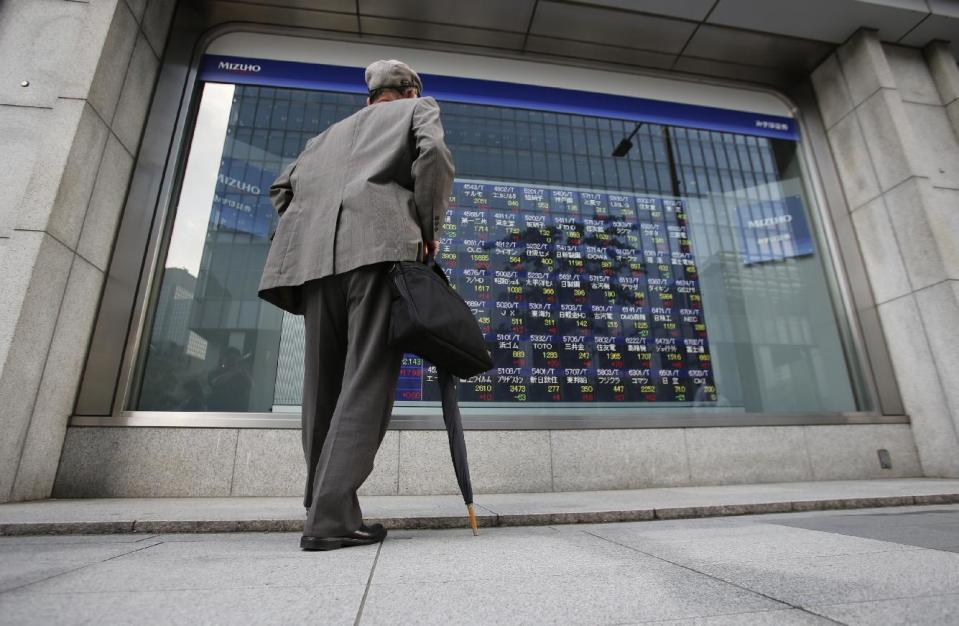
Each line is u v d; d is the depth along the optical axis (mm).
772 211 4285
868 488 2889
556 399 3471
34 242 2619
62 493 2729
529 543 1461
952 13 4207
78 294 2887
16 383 2486
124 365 3004
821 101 4609
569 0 3885
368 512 2080
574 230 3893
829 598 869
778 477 3469
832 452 3604
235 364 3223
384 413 1502
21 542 1573
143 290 3156
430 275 1485
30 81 3064
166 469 2854
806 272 4168
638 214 4047
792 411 3750
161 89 3564
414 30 4059
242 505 2391
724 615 784
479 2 3865
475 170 3910
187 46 3730
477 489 3086
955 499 2523
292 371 3248
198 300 3291
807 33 4293
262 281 1660
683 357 3742
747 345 3867
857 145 4301
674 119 4398
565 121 4195
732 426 3520
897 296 3951
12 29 3154
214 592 908
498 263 3707
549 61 4289
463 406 3340
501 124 4078
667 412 3598
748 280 4043
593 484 3225
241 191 3555
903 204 3971
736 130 4473
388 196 1567
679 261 3986
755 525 1838
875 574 1030
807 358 3924
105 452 2826
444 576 1043
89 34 3059
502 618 776
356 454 1403
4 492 2414
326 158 1746
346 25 4000
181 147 3520
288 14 3891
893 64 4445
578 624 747
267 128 3727
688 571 1081
